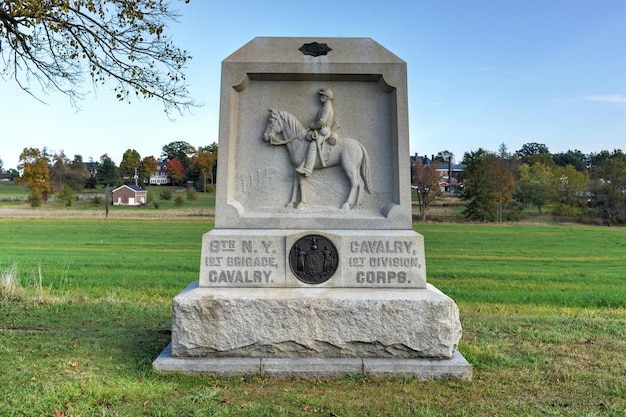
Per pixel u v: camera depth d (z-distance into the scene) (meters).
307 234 4.97
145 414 3.58
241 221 5.14
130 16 8.95
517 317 7.79
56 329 6.16
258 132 5.46
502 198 28.16
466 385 4.32
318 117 5.45
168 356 4.67
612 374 4.73
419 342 4.61
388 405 3.85
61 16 8.58
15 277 9.59
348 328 4.61
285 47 5.39
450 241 20.09
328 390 4.14
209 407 3.72
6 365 4.51
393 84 5.33
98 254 16.50
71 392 3.83
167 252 17.03
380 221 5.19
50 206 33.12
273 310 4.60
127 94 9.48
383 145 5.48
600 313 8.81
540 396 4.12
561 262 15.87
